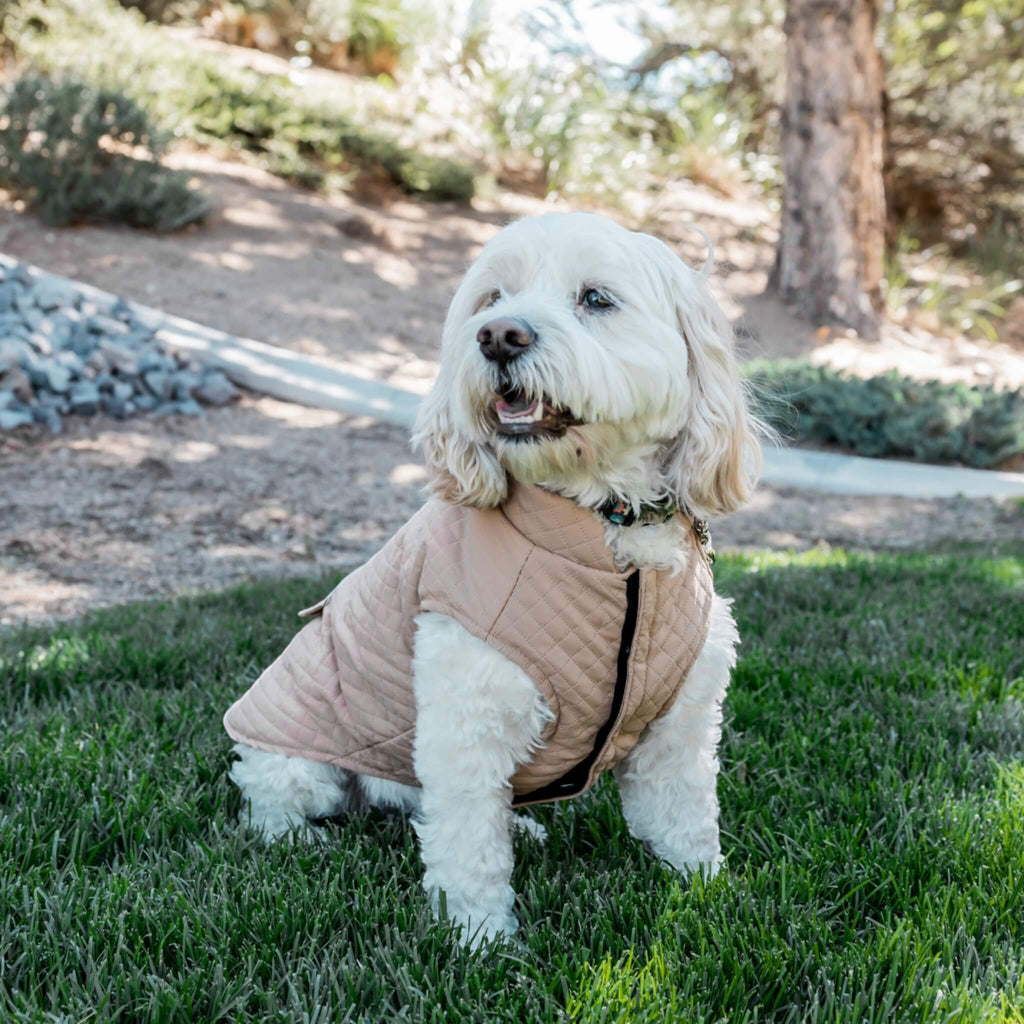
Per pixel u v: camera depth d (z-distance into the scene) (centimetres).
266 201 1262
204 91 1352
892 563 562
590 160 1549
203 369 878
